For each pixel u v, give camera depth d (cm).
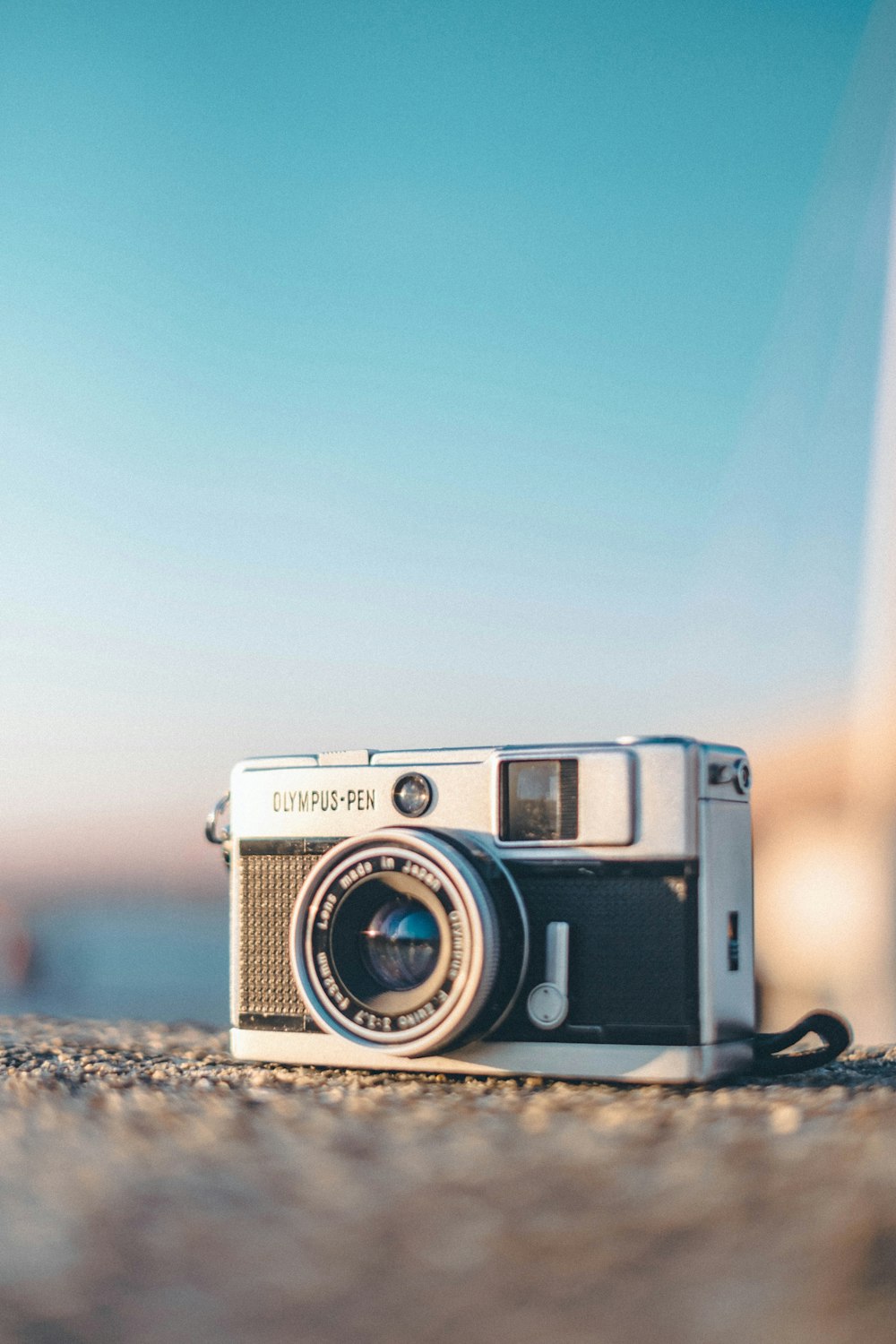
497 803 44
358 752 46
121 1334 24
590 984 43
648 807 43
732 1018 44
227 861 48
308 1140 35
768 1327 23
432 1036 43
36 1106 38
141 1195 31
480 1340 24
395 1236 29
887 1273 25
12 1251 29
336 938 45
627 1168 32
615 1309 25
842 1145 33
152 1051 52
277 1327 24
